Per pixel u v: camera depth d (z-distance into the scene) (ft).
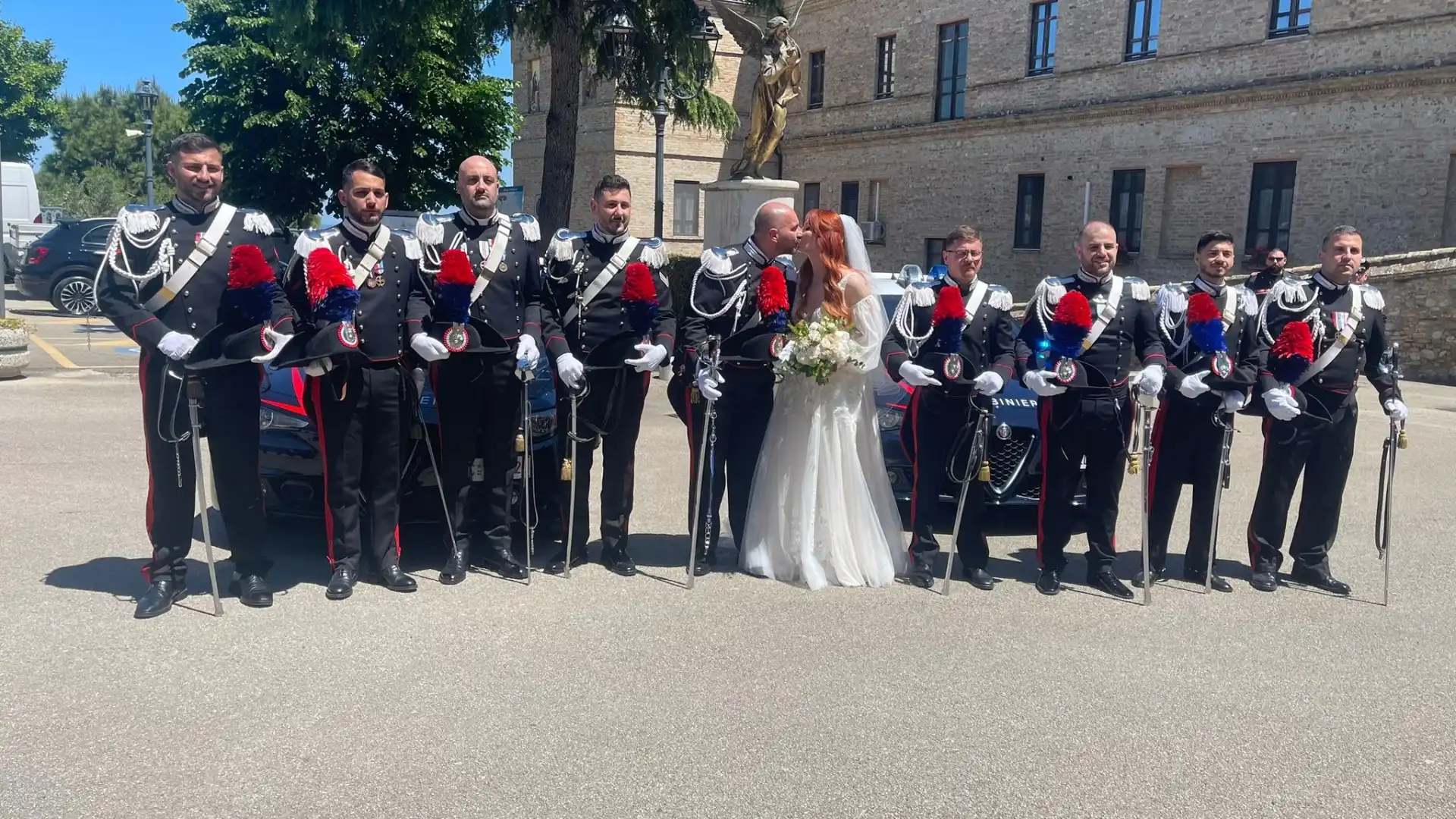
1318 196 63.72
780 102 55.06
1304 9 64.28
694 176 99.60
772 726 13.32
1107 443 18.71
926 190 90.43
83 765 11.80
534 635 16.08
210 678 14.14
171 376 15.94
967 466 18.97
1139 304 18.90
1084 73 76.95
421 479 19.34
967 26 86.33
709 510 19.54
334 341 16.16
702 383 18.49
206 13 76.89
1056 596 18.94
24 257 68.44
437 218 18.02
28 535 20.18
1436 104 58.08
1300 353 18.31
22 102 135.74
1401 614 18.38
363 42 53.11
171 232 15.90
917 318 19.24
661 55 54.19
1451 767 12.79
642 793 11.66
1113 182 75.92
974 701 14.26
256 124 74.84
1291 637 17.12
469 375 18.06
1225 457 19.42
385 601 17.34
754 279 19.21
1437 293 49.55
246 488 16.69
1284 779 12.41
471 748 12.50
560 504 19.38
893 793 11.84
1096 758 12.78
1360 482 28.94
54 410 33.17
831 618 17.38
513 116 86.22
